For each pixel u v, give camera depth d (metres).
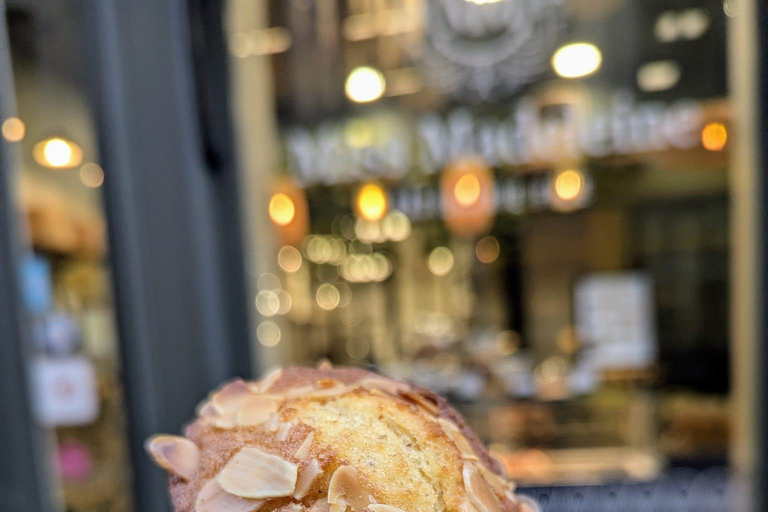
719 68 1.92
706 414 2.01
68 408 1.82
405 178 2.20
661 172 2.08
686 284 2.15
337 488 0.47
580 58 1.99
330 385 0.62
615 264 2.23
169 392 1.70
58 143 1.74
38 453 1.76
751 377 1.81
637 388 2.13
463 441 0.58
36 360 1.80
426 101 2.13
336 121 2.20
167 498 1.74
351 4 2.04
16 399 1.72
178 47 1.58
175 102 1.60
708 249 2.11
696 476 1.86
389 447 0.53
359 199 2.24
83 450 1.83
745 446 1.85
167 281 1.67
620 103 2.02
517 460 1.97
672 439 1.99
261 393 0.62
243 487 0.48
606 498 1.84
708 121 1.92
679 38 1.94
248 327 1.87
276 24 2.05
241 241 1.85
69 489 1.83
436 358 2.31
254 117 2.03
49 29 1.68
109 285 1.72
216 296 1.76
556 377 2.18
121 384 1.72
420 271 2.53
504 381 2.19
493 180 2.14
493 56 2.04
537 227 2.26
